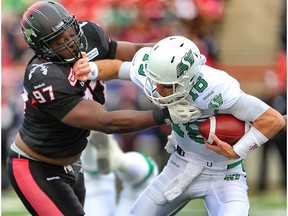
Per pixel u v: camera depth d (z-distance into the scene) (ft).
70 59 53.42
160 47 50.44
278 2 131.23
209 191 55.67
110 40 59.11
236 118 53.11
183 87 50.52
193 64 50.34
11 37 128.57
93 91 55.98
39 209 54.75
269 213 95.30
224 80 51.88
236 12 131.03
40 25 52.47
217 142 52.42
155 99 51.06
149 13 123.95
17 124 117.50
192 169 55.36
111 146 67.15
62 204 54.75
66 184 55.67
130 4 124.06
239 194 54.95
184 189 55.83
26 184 55.06
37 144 54.85
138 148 116.67
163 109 51.19
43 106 52.85
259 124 52.49
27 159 55.57
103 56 57.93
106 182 69.56
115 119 51.62
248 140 52.70
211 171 55.47
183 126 54.08
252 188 118.01
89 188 68.90
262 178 115.65
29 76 53.21
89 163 68.33
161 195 56.13
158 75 50.06
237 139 52.95
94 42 57.41
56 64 53.26
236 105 52.21
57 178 55.47
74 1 124.88
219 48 130.52
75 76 53.06
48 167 55.52
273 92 114.73
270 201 108.27
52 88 52.19
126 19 124.47
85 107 52.21
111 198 69.92
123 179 69.46
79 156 57.62
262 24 131.03
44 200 54.54
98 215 68.23
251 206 102.47
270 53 130.11
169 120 51.08
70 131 54.70
